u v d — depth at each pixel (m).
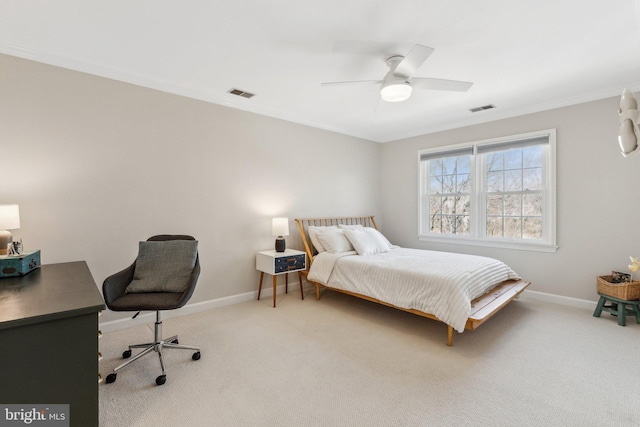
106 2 1.76
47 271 1.88
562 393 1.84
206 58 2.46
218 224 3.40
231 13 1.88
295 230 4.12
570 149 3.40
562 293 3.49
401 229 5.09
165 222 3.02
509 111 3.78
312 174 4.34
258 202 3.74
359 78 2.85
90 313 1.18
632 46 2.28
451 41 2.20
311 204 4.33
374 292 3.04
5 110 2.26
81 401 1.17
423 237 4.78
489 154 4.11
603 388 1.88
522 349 2.40
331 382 1.97
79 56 2.43
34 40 2.19
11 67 2.28
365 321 3.03
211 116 3.33
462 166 4.40
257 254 3.67
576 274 3.39
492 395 1.83
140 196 2.87
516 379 1.99
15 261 1.74
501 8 1.83
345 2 1.78
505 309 3.30
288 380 2.00
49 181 2.43
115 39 2.18
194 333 2.72
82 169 2.57
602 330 2.74
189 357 2.30
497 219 4.05
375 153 5.30
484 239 4.10
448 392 1.86
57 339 1.12
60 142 2.47
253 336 2.67
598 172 3.23
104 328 2.70
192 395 1.84
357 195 4.99
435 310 2.54
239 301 3.58
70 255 2.53
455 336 2.67
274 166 3.90
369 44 2.24
